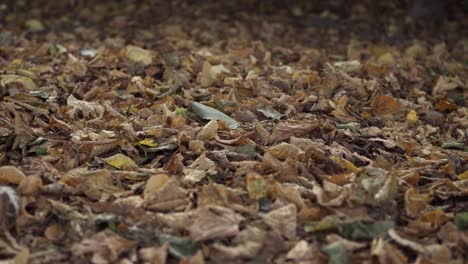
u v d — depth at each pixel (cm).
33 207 160
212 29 292
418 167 177
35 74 217
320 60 248
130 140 180
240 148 177
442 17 315
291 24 307
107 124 187
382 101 207
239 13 316
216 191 161
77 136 180
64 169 171
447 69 252
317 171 170
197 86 217
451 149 191
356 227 157
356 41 281
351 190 162
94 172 166
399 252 153
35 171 169
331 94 214
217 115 193
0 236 154
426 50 273
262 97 205
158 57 238
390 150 186
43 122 188
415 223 160
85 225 156
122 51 236
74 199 162
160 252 150
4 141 178
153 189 163
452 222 162
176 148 178
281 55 255
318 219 159
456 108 214
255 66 235
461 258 154
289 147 175
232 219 155
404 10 325
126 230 155
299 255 151
